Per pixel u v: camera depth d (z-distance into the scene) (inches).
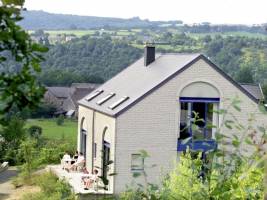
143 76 1311.5
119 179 1152.2
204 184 264.5
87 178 1093.1
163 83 1187.3
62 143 1721.2
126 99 1221.1
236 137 249.9
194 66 1206.3
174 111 1196.5
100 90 1440.7
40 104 151.9
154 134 1186.6
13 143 1630.2
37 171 1396.4
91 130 1349.7
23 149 1358.3
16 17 144.9
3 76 148.6
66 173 1254.3
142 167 268.2
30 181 1277.1
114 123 1171.9
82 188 1036.5
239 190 242.8
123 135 1172.5
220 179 242.8
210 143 256.1
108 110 1220.5
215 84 1213.1
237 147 245.0
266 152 234.8
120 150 1168.2
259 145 239.8
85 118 1417.3
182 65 1206.3
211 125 255.0
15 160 1624.0
